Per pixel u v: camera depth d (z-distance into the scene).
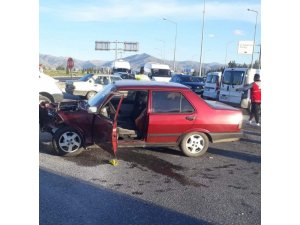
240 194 5.06
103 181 5.34
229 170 6.21
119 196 4.78
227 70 15.25
